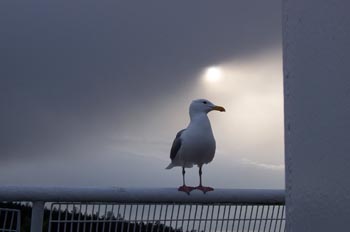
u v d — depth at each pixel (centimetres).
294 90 165
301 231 158
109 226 452
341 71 139
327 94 145
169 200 471
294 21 166
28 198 414
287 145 171
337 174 139
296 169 162
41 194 416
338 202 138
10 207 434
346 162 135
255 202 498
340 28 139
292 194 165
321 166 147
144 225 468
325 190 145
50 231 432
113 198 444
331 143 142
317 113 150
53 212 434
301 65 160
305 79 158
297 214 161
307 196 155
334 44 142
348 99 135
